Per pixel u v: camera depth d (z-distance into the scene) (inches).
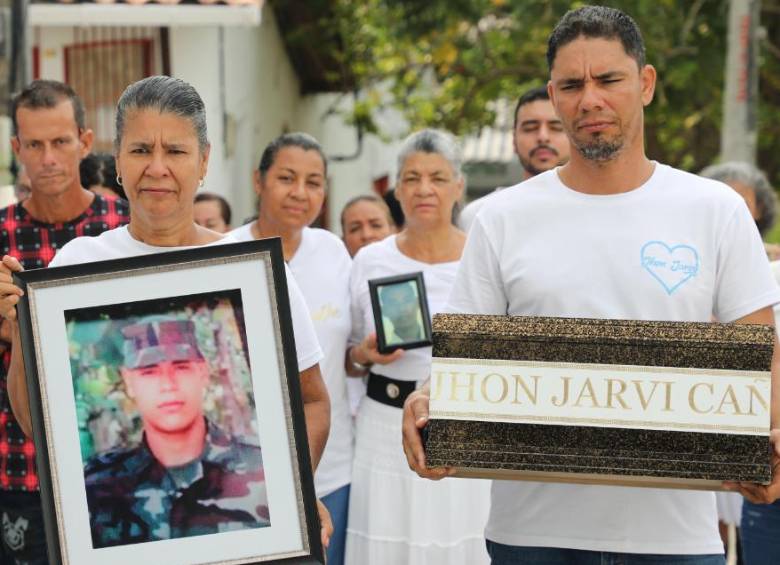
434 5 544.1
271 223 200.1
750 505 175.6
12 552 176.2
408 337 188.7
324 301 197.8
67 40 367.6
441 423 120.2
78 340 121.0
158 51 374.6
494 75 585.3
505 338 120.0
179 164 124.7
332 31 545.3
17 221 178.4
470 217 229.5
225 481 120.7
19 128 174.7
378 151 805.9
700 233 131.6
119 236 132.4
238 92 434.9
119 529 120.5
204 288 121.0
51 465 120.5
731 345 117.3
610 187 133.6
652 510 132.4
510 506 138.3
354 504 195.8
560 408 119.1
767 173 645.9
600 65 128.0
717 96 560.7
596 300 131.8
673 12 537.3
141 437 120.9
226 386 121.1
